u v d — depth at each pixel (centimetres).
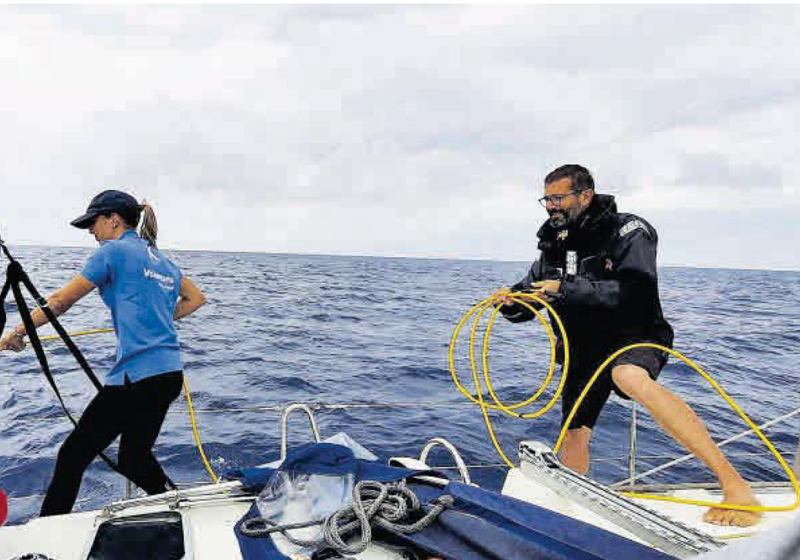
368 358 1162
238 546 176
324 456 211
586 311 266
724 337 1609
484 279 5438
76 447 243
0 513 154
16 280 211
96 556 167
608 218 252
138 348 251
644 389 217
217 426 657
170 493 199
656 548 166
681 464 555
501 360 1166
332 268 6838
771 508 187
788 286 6009
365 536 164
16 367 943
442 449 593
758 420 744
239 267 5888
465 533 161
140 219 281
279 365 1054
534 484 227
